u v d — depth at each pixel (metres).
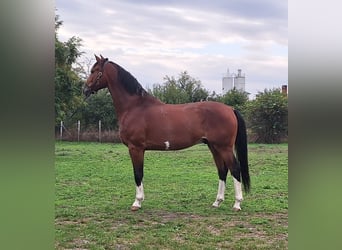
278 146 14.66
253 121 16.20
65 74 11.68
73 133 16.03
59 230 4.34
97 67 5.66
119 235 4.21
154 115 5.44
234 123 5.37
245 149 5.44
